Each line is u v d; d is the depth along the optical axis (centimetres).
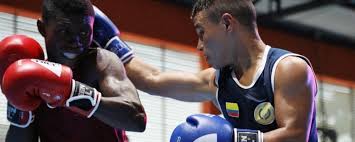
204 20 239
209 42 239
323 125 1047
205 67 878
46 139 231
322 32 1030
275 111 229
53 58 217
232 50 239
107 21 270
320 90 1041
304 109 223
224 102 245
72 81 200
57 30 206
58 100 199
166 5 832
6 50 221
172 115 860
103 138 227
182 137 221
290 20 965
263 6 903
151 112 836
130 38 789
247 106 236
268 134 223
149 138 827
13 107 221
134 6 791
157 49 827
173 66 844
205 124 221
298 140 221
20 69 197
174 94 286
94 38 267
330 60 1052
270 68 230
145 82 285
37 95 200
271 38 958
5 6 683
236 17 235
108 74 215
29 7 701
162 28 821
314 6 848
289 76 225
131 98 208
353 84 1093
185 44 847
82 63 222
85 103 200
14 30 692
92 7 213
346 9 909
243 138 221
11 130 225
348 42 1088
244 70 238
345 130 1088
